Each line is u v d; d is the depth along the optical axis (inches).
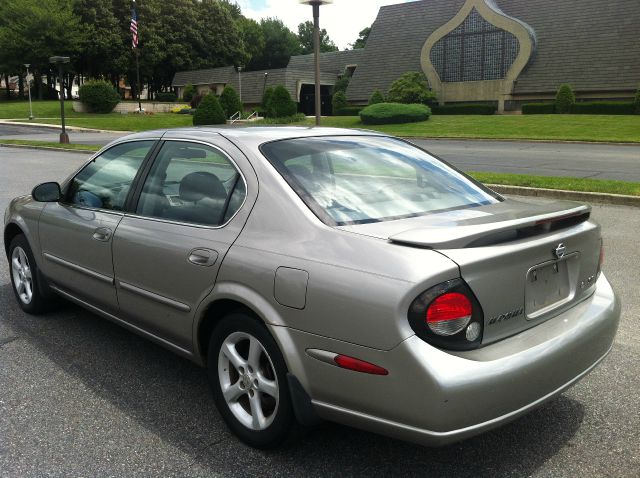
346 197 121.0
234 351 122.1
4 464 115.0
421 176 138.6
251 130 141.9
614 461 115.6
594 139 968.9
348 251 103.5
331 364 101.5
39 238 183.5
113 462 115.9
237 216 123.0
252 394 118.8
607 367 158.2
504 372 96.1
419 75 1720.0
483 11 1636.3
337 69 2532.0
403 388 94.1
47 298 195.5
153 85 3211.1
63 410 136.6
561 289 116.0
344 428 127.7
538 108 1517.0
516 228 104.0
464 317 95.6
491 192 144.1
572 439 123.6
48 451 119.6
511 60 1622.8
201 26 2933.1
